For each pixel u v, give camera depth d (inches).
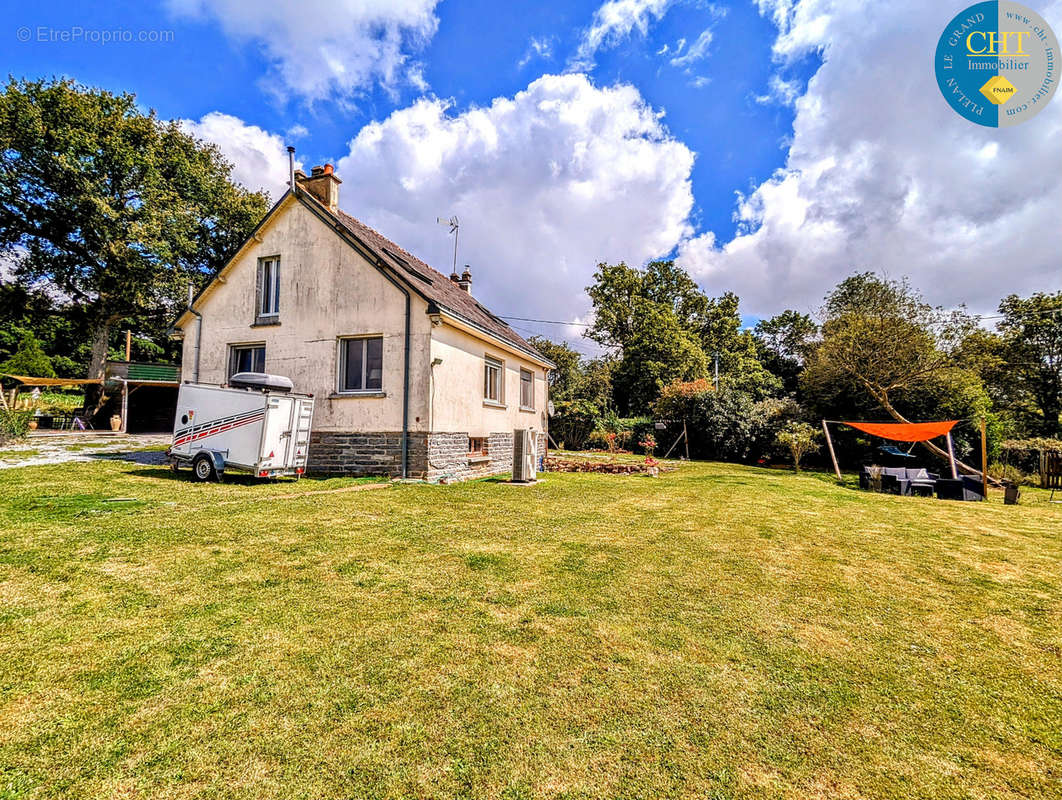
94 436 772.6
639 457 785.6
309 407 389.7
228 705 92.9
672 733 89.0
